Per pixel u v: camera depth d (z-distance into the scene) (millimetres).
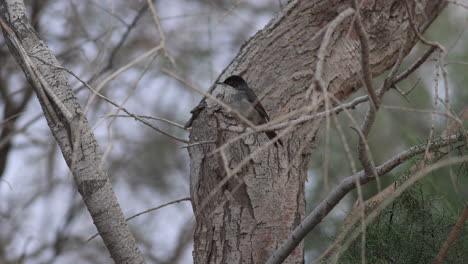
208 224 9023
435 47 6387
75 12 15312
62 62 14977
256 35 10484
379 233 8648
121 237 8242
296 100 9711
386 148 12398
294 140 9453
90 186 8234
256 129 5598
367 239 8602
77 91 13570
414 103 13352
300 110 5449
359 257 8586
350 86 10250
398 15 10336
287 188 9156
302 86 9789
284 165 9227
